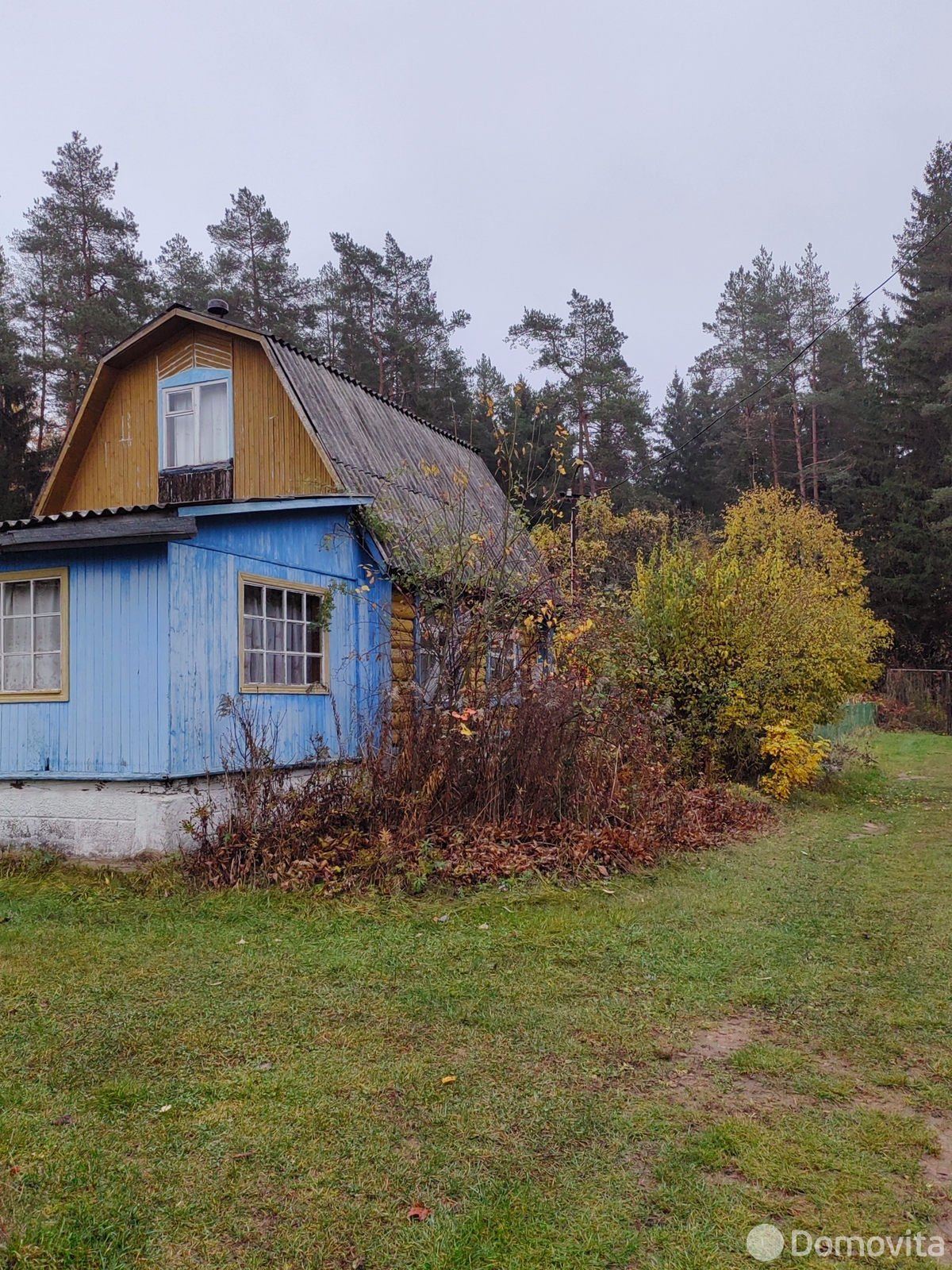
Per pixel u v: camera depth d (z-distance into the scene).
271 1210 3.07
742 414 39.53
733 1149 3.45
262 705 9.16
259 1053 4.30
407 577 10.94
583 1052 4.34
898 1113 3.77
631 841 8.32
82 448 15.57
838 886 7.73
